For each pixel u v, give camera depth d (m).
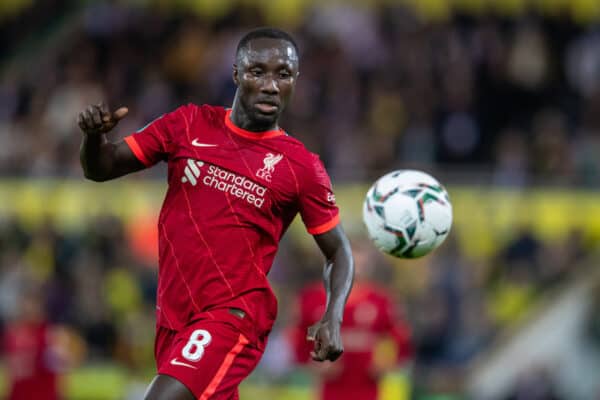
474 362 45.00
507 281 49.94
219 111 19.72
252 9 63.47
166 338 19.22
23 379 40.53
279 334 46.59
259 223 19.08
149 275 50.16
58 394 40.97
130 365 46.66
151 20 63.09
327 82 58.56
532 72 59.03
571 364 46.59
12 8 69.25
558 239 52.22
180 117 19.59
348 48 60.47
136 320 47.72
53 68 62.44
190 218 19.06
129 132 57.34
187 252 18.97
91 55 61.97
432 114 57.09
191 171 19.22
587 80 59.22
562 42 61.47
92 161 19.00
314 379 42.91
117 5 63.97
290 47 19.22
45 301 47.34
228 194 19.03
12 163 56.09
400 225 21.02
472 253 52.38
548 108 58.50
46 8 68.75
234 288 18.89
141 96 59.53
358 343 33.31
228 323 18.70
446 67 58.91
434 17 62.88
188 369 18.28
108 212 53.47
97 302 47.72
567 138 56.06
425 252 21.30
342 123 57.06
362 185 53.41
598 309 47.28
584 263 48.97
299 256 49.88
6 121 60.34
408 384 41.44
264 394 43.81
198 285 18.89
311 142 55.31
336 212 19.55
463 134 55.75
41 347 40.47
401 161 55.22
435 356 45.38
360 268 33.53
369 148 54.38
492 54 59.38
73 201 54.12
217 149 19.23
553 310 47.50
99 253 50.38
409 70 59.06
